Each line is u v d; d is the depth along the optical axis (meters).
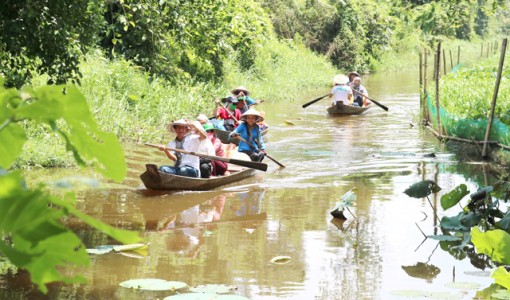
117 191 15.12
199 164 16.64
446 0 25.48
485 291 9.35
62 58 13.98
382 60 58.66
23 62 14.17
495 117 21.14
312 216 13.38
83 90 23.02
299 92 39.69
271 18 49.91
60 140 18.19
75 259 1.44
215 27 31.25
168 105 26.25
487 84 27.39
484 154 19.25
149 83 27.61
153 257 10.75
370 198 14.80
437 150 20.56
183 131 16.48
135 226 12.51
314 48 52.62
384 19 59.25
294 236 12.02
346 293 9.22
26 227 1.40
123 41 29.58
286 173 17.55
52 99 1.55
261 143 18.69
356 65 53.25
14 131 1.70
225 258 10.74
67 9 13.70
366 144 21.81
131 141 21.50
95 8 15.13
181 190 15.40
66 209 1.45
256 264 10.45
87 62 25.41
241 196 15.09
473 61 60.19
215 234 12.13
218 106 26.34
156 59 29.69
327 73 47.94
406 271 10.22
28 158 16.66
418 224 12.78
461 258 10.87
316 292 9.27
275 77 39.94
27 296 8.89
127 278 9.72
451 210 13.75
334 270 10.23
